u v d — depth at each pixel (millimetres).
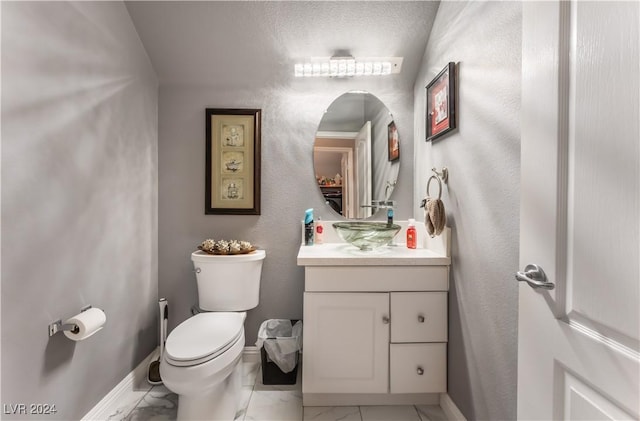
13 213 1007
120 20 1609
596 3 577
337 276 1527
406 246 1877
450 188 1515
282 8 1746
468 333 1338
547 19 688
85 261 1334
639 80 499
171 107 2023
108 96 1502
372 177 2082
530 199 747
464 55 1370
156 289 2002
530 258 744
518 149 1000
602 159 563
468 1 1339
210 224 2059
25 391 1050
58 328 1173
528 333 757
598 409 569
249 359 2047
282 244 2070
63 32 1211
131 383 1680
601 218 565
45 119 1126
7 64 983
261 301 2066
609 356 545
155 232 1988
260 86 2041
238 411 1555
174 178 2039
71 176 1255
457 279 1447
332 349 1530
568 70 643
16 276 1019
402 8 1726
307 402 1606
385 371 1533
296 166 2064
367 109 2070
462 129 1386
